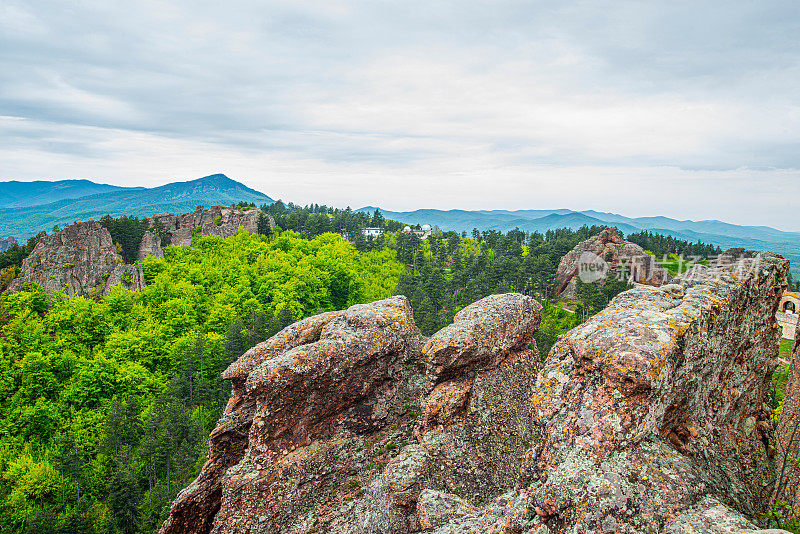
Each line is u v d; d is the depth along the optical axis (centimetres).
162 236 17312
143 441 6612
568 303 12062
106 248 14162
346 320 2284
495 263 14350
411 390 2277
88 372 8262
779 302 1455
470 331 2030
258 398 2033
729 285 1310
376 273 16762
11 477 6488
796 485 1147
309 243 18750
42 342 10031
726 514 920
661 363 1029
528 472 1117
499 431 1947
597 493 973
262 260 15450
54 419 7831
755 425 1389
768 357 1441
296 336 2328
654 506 948
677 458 1027
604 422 1040
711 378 1223
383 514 1762
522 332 2208
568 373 1154
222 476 2200
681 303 1227
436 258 18425
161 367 9369
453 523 1391
